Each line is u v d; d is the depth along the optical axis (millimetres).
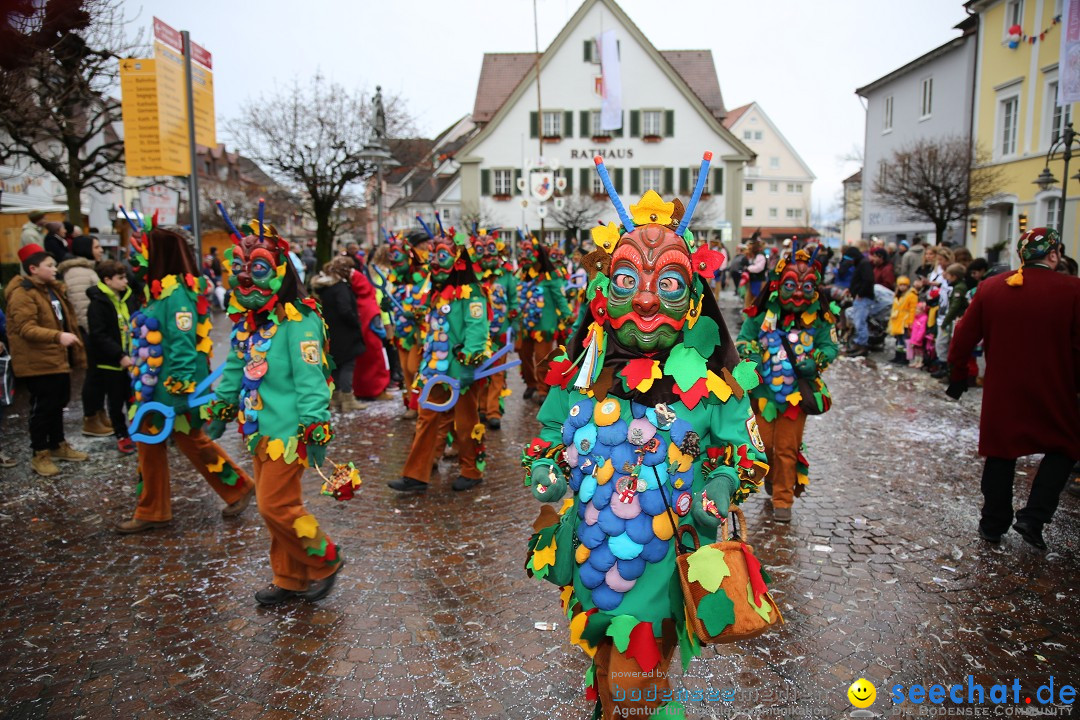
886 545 4699
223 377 3967
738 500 2389
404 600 4023
